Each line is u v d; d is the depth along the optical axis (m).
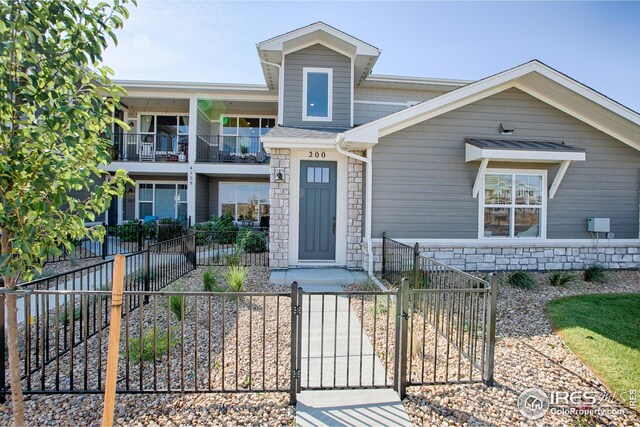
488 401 2.88
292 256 7.77
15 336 2.28
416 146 7.51
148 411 2.70
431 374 3.36
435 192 7.55
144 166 13.24
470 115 7.58
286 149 7.53
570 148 7.06
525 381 3.19
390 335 4.26
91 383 3.19
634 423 2.64
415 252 5.47
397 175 7.50
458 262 7.51
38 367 3.29
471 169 7.61
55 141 2.13
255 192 15.94
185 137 15.06
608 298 5.64
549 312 4.96
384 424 2.56
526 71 7.07
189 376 3.27
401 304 2.92
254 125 15.33
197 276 7.21
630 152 7.88
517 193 7.71
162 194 15.38
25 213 1.94
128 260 7.48
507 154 6.86
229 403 2.81
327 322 4.65
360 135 6.82
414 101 12.17
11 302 2.28
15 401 2.24
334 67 9.30
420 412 2.71
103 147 2.30
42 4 1.96
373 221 7.46
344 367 3.46
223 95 13.10
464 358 3.72
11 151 1.94
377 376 3.30
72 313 2.97
